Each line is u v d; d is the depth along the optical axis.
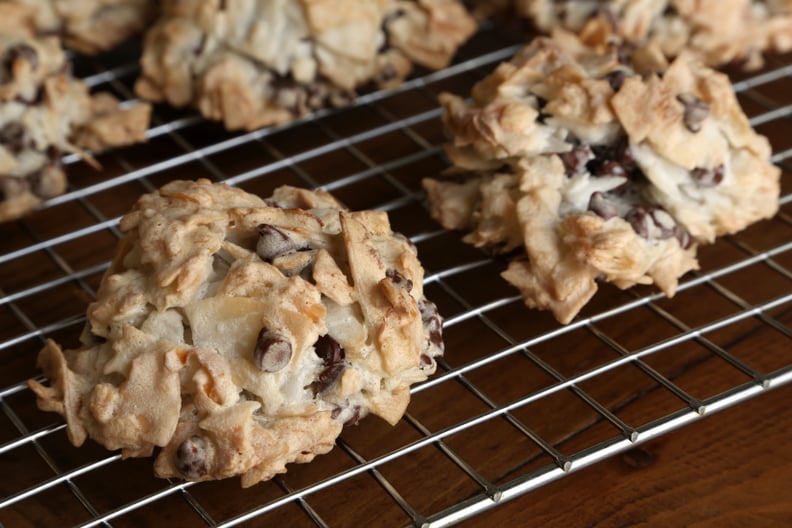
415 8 0.62
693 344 0.54
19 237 0.58
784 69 0.64
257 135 0.61
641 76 0.55
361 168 0.60
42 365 0.50
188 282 0.49
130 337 0.48
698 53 0.63
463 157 0.55
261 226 0.50
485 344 0.54
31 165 0.57
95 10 0.61
